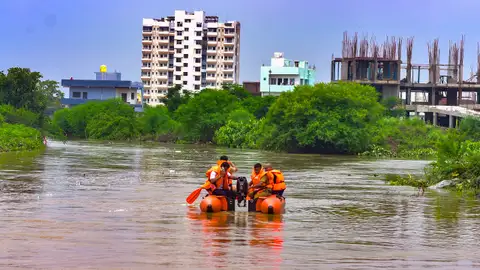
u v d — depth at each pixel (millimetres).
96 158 58156
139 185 34125
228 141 99812
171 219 22562
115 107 131125
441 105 138375
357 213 25453
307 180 40625
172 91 147000
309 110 82562
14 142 68750
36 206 25188
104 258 16078
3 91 88688
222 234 19766
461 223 23172
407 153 80438
